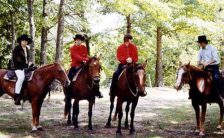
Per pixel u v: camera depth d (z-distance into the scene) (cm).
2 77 1147
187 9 2878
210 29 2780
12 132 1104
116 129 1197
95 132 1142
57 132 1127
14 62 1124
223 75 1126
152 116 1479
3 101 1794
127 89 1091
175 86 1046
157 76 3150
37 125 1140
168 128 1226
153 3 2416
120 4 2164
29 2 1981
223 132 1144
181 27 2903
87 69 1146
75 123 1184
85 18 2330
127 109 1205
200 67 1117
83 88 1155
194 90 1077
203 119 1100
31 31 1970
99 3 2284
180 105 1859
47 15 2208
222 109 1167
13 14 2812
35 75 1113
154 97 2250
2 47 3002
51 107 1672
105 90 2619
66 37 2730
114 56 3962
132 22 2973
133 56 1173
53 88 2267
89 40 2725
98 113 1541
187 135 1109
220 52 3055
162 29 3059
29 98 1117
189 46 4041
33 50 1966
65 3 2272
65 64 2986
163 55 4259
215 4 2870
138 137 1079
